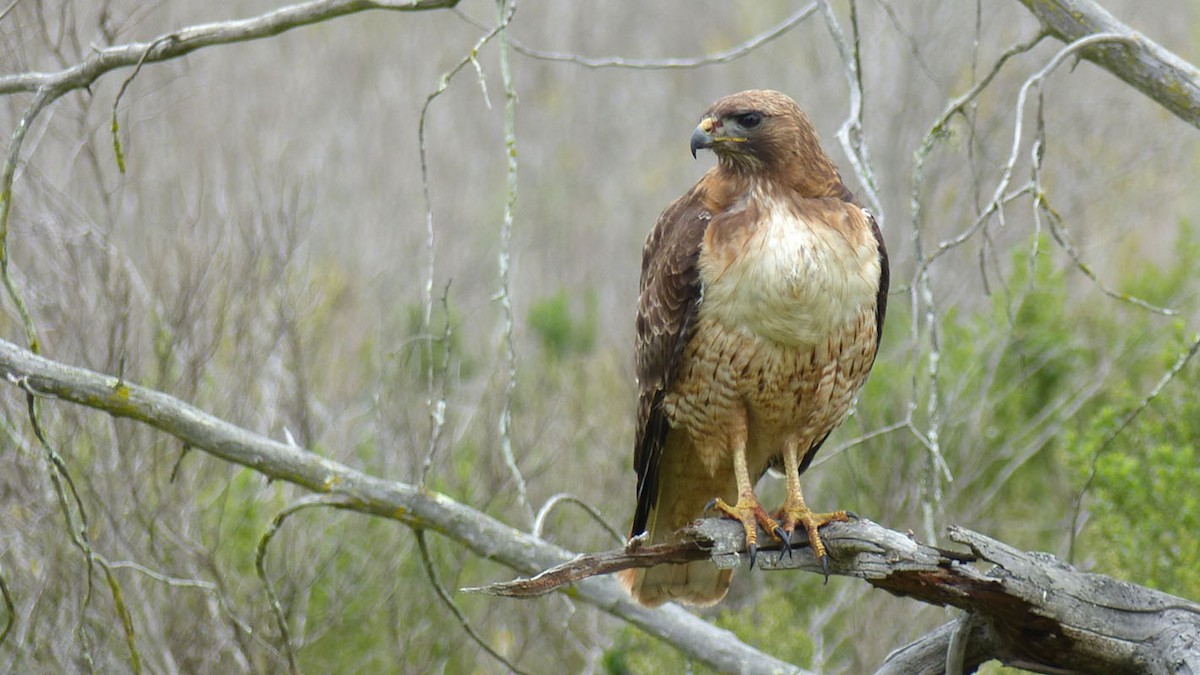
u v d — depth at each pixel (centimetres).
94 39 1333
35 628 1153
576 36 2559
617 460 1434
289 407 1339
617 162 2453
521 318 1902
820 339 841
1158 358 1568
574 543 1374
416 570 1349
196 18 2227
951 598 715
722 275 839
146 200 1705
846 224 842
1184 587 1112
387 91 2345
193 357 1282
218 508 1309
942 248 786
